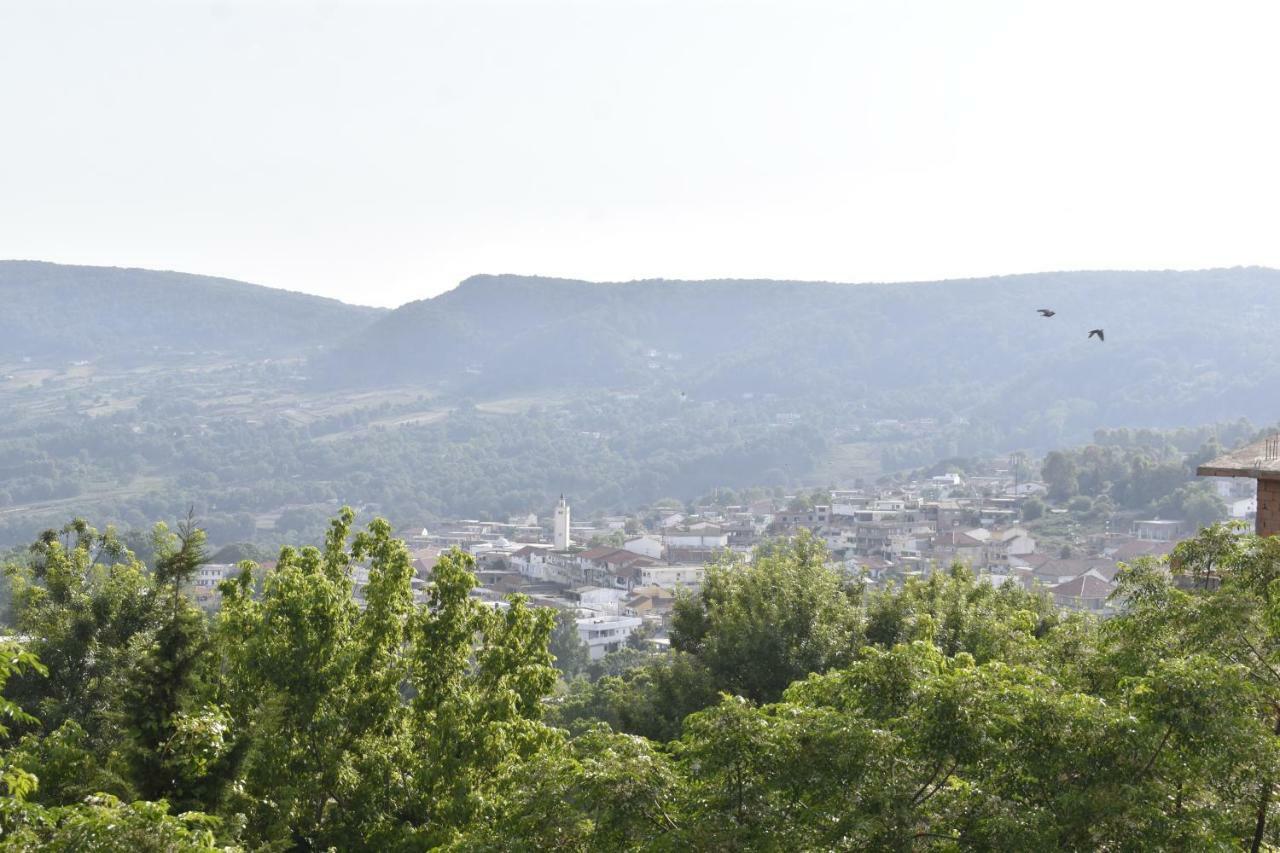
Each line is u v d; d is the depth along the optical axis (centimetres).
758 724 1561
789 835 1495
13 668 1555
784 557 4053
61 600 3019
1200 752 1490
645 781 1555
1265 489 2378
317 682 2428
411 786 2483
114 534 3278
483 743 2381
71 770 2041
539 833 1590
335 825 2447
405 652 2716
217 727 2023
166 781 2006
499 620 2758
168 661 2073
